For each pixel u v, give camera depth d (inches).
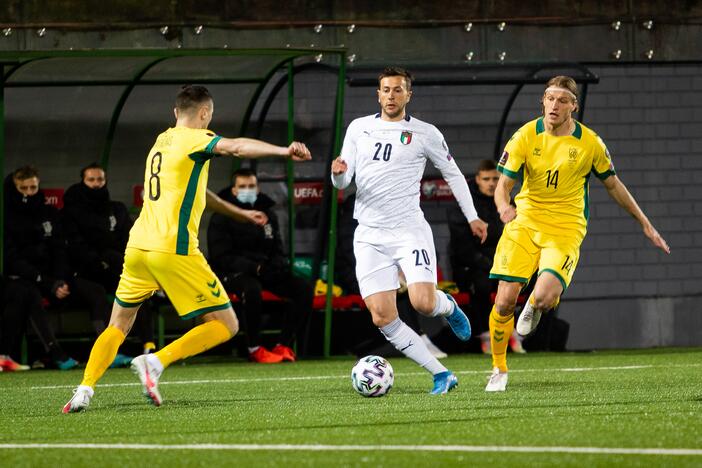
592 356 1524.4
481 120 1738.4
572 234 938.1
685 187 1851.6
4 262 1423.5
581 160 927.7
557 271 920.9
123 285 842.8
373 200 939.3
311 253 1683.1
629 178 1838.1
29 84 1537.9
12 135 1566.2
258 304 1476.4
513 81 1566.2
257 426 712.4
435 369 948.0
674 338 1822.1
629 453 568.4
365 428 689.6
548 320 1697.8
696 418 717.3
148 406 877.8
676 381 1061.1
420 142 942.4
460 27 1831.9
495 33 1838.1
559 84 920.9
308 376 1225.4
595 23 1854.1
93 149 1590.8
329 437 648.4
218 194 1526.8
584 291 1808.6
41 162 1577.3
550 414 755.4
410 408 813.2
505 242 949.8
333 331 1612.9
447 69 1566.2
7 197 1425.9
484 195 1592.0
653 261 1836.9
